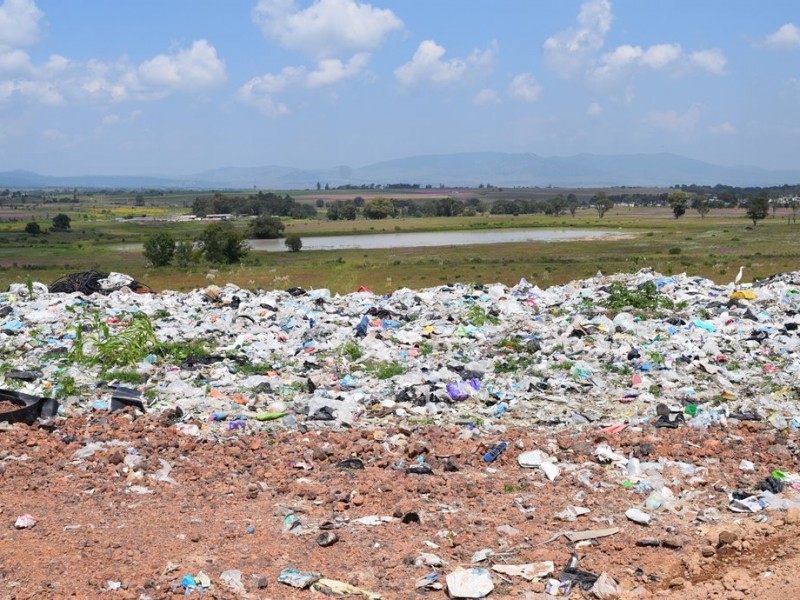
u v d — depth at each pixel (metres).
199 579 5.53
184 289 44.16
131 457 8.24
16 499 7.17
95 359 12.51
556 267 56.00
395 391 11.05
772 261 52.97
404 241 102.38
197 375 11.95
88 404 10.34
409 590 5.56
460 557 6.07
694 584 5.68
